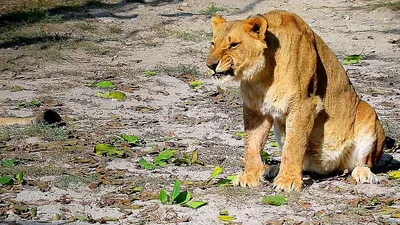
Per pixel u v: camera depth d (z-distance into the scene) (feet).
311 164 36.17
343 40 72.54
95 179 35.96
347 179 36.06
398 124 46.65
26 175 36.50
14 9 84.79
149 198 33.55
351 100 36.04
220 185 34.78
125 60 65.10
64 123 46.37
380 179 36.27
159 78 58.95
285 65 32.91
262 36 31.99
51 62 63.67
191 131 45.47
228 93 54.60
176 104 52.03
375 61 64.44
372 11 83.71
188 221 30.83
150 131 45.34
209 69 32.58
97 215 31.71
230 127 46.44
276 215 31.53
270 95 33.19
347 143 35.99
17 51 66.59
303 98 33.45
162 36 74.23
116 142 42.68
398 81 58.18
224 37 32.32
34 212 31.68
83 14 82.48
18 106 50.72
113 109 50.52
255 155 34.81
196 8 86.48
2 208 32.19
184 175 36.94
